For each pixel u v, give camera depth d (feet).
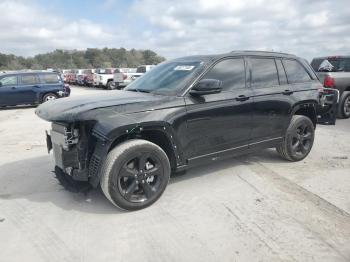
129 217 12.85
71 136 12.89
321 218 12.60
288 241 11.07
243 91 16.21
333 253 10.41
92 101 13.64
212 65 15.44
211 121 14.97
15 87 51.01
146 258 10.28
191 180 16.48
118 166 12.55
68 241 11.28
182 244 10.98
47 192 15.38
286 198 14.39
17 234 11.77
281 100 17.72
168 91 14.62
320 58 37.58
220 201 14.14
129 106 13.08
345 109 34.88
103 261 10.18
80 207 13.75
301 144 19.30
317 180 16.47
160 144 14.46
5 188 15.97
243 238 11.28
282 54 18.97
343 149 22.34
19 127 33.42
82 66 410.52
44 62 406.21
